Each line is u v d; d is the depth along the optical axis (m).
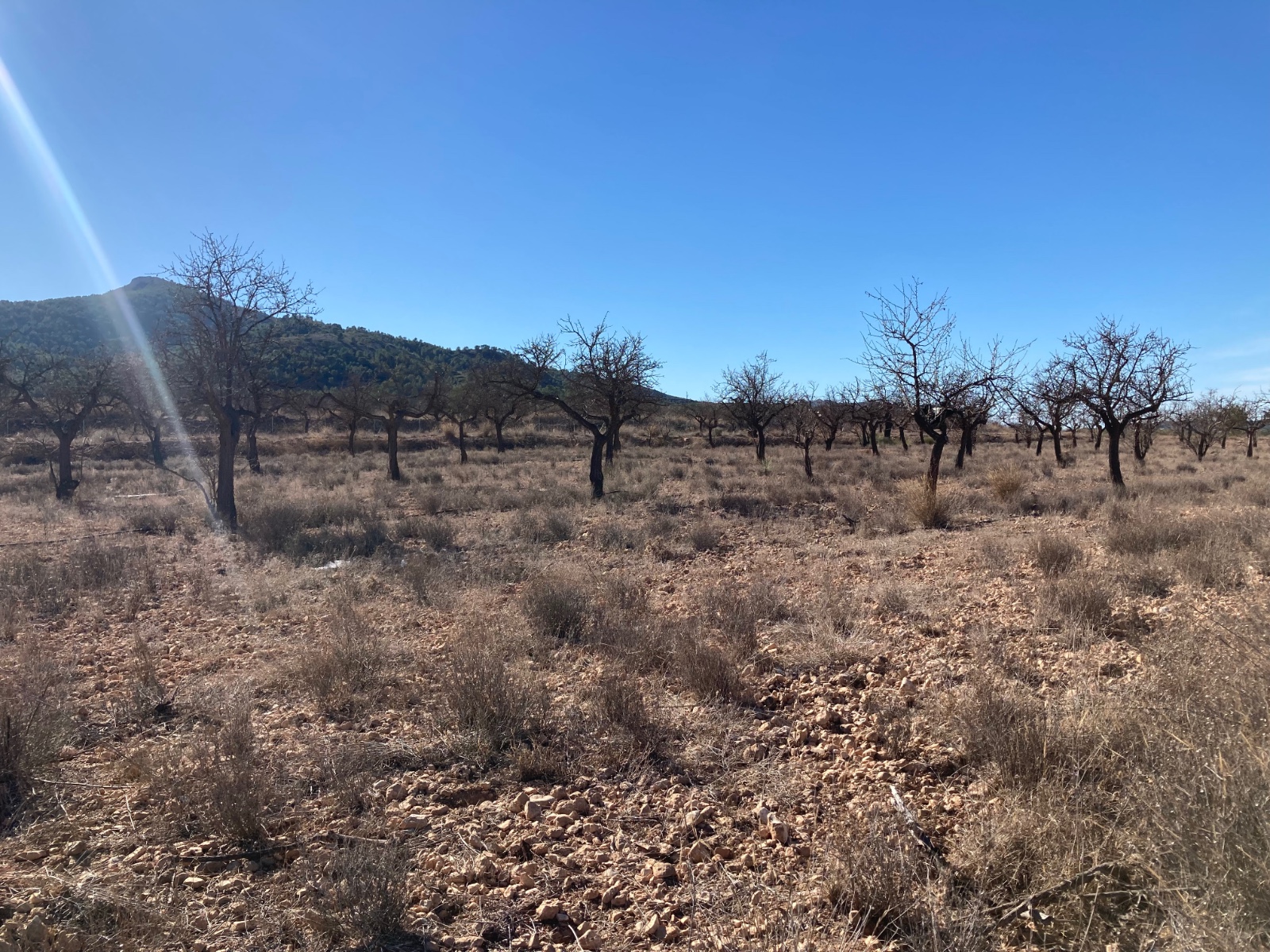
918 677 5.61
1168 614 6.57
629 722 4.80
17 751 4.12
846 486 20.38
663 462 31.84
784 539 12.73
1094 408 18.70
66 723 4.86
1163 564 8.48
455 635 7.07
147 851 3.49
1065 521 13.48
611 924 2.97
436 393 28.41
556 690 5.58
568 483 22.98
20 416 32.84
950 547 11.21
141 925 2.88
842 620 7.19
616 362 21.77
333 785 4.12
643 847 3.52
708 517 15.45
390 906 2.93
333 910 2.98
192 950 2.82
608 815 3.83
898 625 7.05
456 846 3.55
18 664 6.31
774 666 6.03
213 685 5.79
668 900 3.11
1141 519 11.32
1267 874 2.25
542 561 10.97
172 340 17.14
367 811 3.89
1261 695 3.37
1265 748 2.75
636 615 7.40
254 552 12.29
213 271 15.83
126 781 4.21
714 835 3.63
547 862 3.41
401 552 12.31
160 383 29.09
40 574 9.66
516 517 15.52
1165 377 17.91
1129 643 6.01
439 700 5.39
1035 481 21.91
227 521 15.59
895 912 2.86
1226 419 35.22
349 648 6.16
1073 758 3.52
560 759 4.43
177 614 8.31
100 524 15.95
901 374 15.76
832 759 4.39
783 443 52.09
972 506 16.20
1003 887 2.96
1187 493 16.55
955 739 4.34
